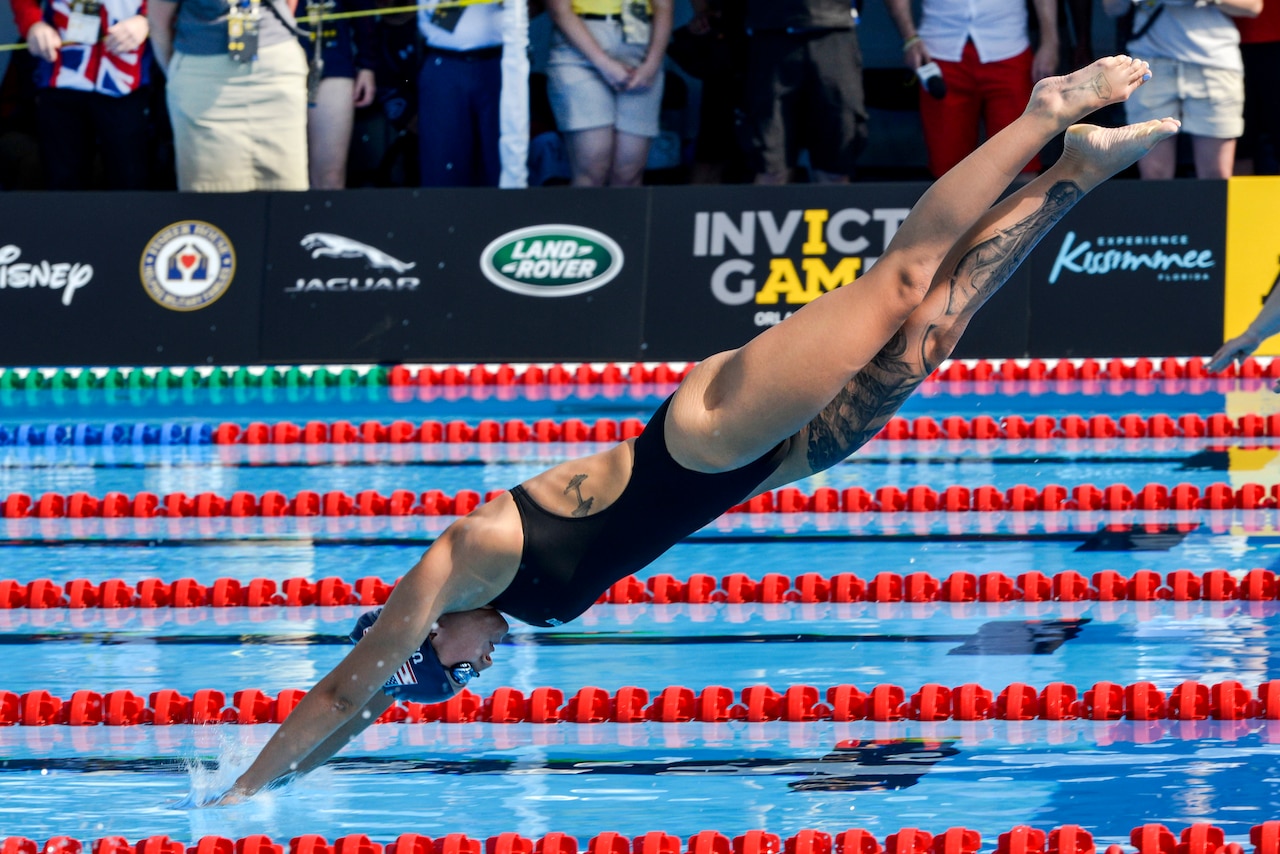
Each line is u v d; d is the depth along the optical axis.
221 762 15.66
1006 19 34.56
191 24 34.88
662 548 12.78
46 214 36.56
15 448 30.56
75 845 13.37
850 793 14.29
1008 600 20.44
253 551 23.48
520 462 28.41
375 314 36.06
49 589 21.31
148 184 39.56
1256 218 34.28
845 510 25.14
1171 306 34.38
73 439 30.86
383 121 39.72
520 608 12.74
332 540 24.11
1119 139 11.95
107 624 20.44
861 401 12.60
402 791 14.66
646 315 35.56
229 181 36.12
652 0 35.81
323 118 37.09
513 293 35.97
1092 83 11.76
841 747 15.61
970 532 23.52
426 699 13.09
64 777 15.22
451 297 36.03
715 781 14.74
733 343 35.25
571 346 35.62
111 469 28.45
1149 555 21.78
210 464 28.81
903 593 20.62
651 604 20.89
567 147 36.81
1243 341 17.19
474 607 12.73
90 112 36.81
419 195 36.34
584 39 35.34
